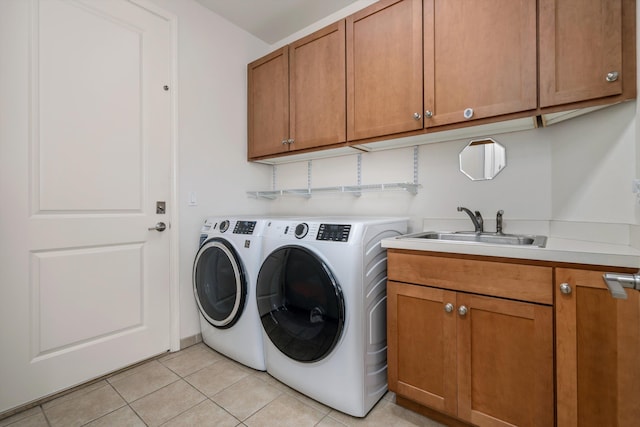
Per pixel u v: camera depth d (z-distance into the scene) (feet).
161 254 6.63
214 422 4.57
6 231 4.75
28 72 4.94
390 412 4.79
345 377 4.60
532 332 3.61
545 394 3.53
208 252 6.72
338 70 6.43
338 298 4.53
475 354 4.00
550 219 5.11
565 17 4.05
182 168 7.02
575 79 3.99
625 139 3.79
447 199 6.23
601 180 4.12
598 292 3.25
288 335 5.19
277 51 7.65
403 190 6.81
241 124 8.41
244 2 7.27
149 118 6.44
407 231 6.38
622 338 3.14
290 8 7.50
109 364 5.82
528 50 4.31
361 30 6.06
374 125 5.88
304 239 5.08
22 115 4.88
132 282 6.17
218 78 7.80
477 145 5.87
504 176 5.58
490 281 3.88
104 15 5.78
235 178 8.27
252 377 5.77
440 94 5.08
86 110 5.56
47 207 5.14
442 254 4.23
